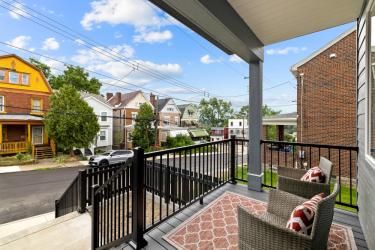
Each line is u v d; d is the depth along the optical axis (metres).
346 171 7.52
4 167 11.46
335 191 1.31
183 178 3.48
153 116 18.05
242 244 1.31
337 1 2.30
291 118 9.27
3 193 7.43
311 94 8.52
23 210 5.96
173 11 2.18
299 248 1.08
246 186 3.49
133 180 1.91
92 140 14.05
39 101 14.68
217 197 3.01
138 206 1.88
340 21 2.74
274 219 1.59
